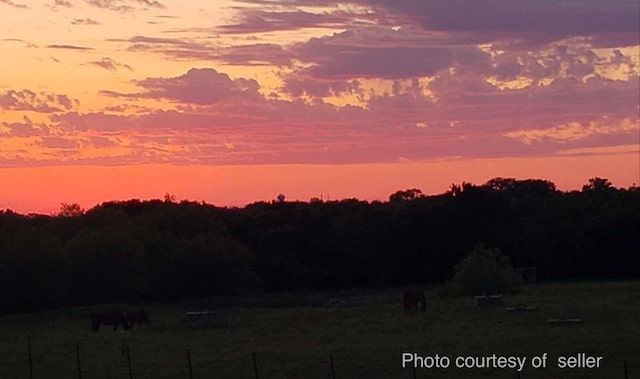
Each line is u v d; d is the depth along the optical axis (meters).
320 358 34.97
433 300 64.00
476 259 68.38
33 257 73.75
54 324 60.69
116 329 52.81
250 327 49.50
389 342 39.09
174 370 33.62
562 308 52.59
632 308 51.88
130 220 93.75
